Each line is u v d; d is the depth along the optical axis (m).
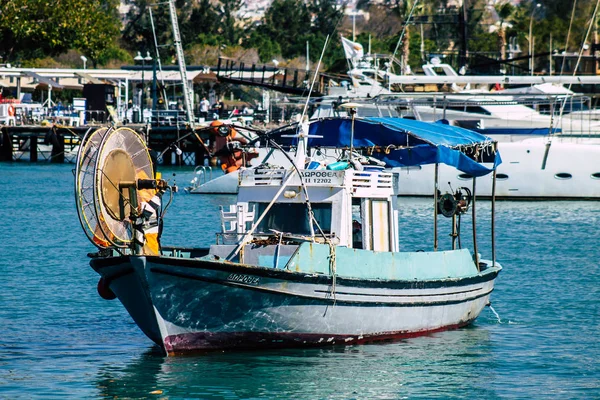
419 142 26.14
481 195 65.44
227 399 21.19
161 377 22.50
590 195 64.75
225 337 23.56
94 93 102.56
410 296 25.33
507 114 67.31
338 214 24.69
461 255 27.34
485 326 28.73
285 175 25.08
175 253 25.97
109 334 27.28
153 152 23.50
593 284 35.91
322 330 24.08
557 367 24.19
